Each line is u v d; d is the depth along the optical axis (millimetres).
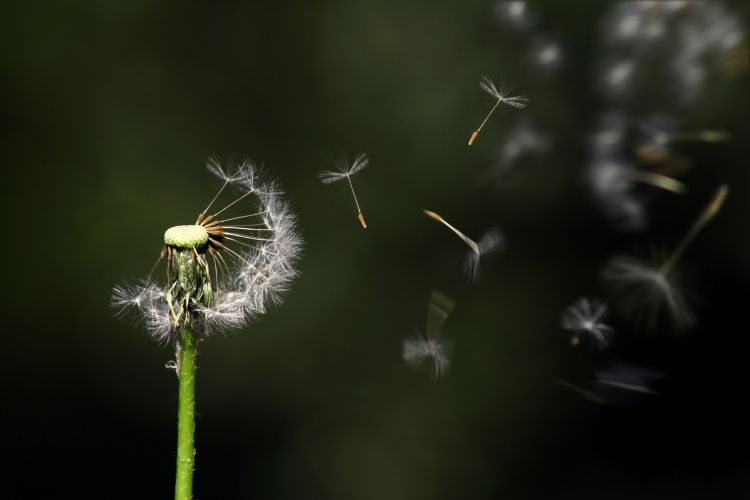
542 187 1955
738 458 1934
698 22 1306
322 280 2445
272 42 2600
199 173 2518
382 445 2322
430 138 2443
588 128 1543
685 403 1938
